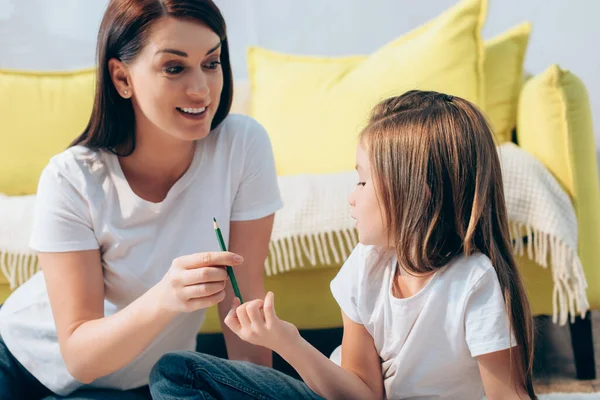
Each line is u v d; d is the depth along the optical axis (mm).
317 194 1831
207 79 1219
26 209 1907
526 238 1794
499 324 1073
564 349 1895
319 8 2830
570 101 1870
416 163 1116
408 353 1141
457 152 1118
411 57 2100
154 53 1172
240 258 1101
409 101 1187
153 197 1323
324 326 1875
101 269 1302
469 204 1119
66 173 1275
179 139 1274
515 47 2119
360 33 2830
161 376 1130
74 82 2309
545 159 1880
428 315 1112
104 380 1316
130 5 1181
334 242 1817
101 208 1281
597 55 2754
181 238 1320
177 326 1323
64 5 2814
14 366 1354
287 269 1815
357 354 1206
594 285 1801
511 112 2090
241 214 1384
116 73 1236
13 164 2209
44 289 1378
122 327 1169
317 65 2250
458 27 2076
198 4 1185
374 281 1183
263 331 1072
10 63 2830
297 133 2150
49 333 1322
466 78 2045
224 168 1350
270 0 2830
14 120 2238
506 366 1083
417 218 1110
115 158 1301
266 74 2291
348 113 2104
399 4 2801
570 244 1729
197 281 1086
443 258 1113
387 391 1194
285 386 1158
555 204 1760
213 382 1106
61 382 1302
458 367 1137
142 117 1259
